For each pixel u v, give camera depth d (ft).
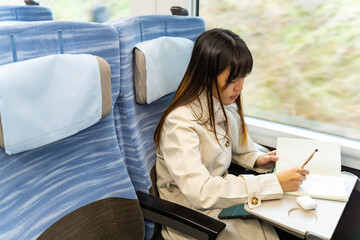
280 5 4.61
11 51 2.30
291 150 3.70
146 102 3.56
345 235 4.14
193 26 4.42
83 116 2.75
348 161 4.64
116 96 3.25
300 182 3.33
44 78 2.38
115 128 3.48
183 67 4.06
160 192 4.07
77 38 2.77
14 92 2.20
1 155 2.32
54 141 2.71
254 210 3.08
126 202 3.45
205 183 3.18
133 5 5.39
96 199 3.23
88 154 3.15
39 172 2.69
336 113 4.76
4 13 4.32
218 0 5.02
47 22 2.55
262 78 5.12
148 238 3.88
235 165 4.68
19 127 2.26
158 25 3.80
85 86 2.69
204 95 3.67
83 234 3.10
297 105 5.00
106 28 2.99
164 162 3.93
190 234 3.25
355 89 4.52
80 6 5.90
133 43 3.37
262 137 5.23
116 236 3.44
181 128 3.48
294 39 4.68
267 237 3.48
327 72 4.62
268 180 3.27
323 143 3.67
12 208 2.42
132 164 3.65
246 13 4.88
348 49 4.39
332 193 3.28
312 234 2.75
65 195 2.95
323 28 4.44
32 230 2.60
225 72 3.40
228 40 3.39
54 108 2.48
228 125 4.14
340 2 4.25
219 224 3.13
